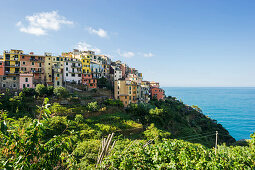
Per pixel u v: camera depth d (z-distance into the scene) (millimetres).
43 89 43875
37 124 4930
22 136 4922
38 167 5004
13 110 33344
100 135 30375
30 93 43156
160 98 83625
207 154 10367
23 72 53594
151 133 36125
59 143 5594
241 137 72750
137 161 8414
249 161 10852
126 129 35719
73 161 6297
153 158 9031
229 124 94188
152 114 45688
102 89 62844
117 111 46906
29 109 36000
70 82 61594
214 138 53531
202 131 59188
